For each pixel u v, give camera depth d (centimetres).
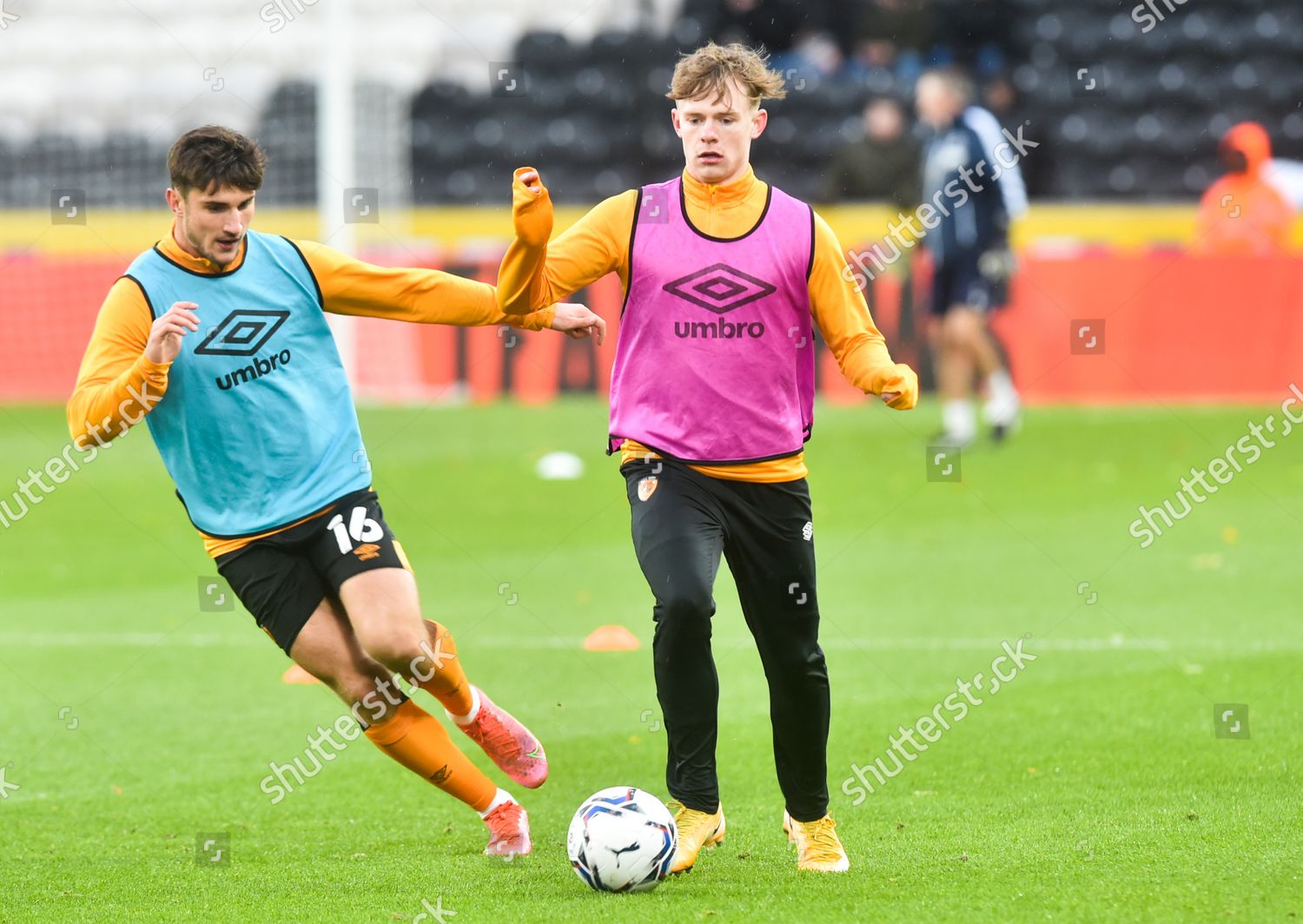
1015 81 6303
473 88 6438
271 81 6444
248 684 2370
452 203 6372
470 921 1288
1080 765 1798
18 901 1398
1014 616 2623
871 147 5216
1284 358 4894
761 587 1444
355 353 5194
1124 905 1280
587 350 5250
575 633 2619
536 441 4559
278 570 1430
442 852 1541
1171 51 6366
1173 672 2236
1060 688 2178
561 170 6431
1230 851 1438
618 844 1344
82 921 1333
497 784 1836
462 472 4144
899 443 4450
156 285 1414
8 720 2173
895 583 2891
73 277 5391
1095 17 6369
